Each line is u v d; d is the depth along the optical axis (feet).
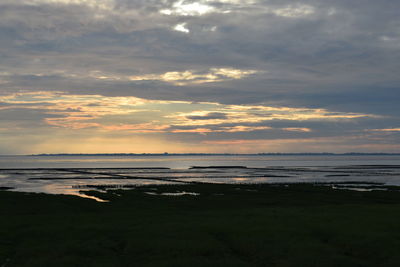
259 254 84.12
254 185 345.51
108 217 134.31
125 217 134.31
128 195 246.68
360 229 102.32
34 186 345.72
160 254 84.79
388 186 346.33
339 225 108.37
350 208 152.25
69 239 99.25
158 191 291.38
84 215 140.46
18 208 173.99
